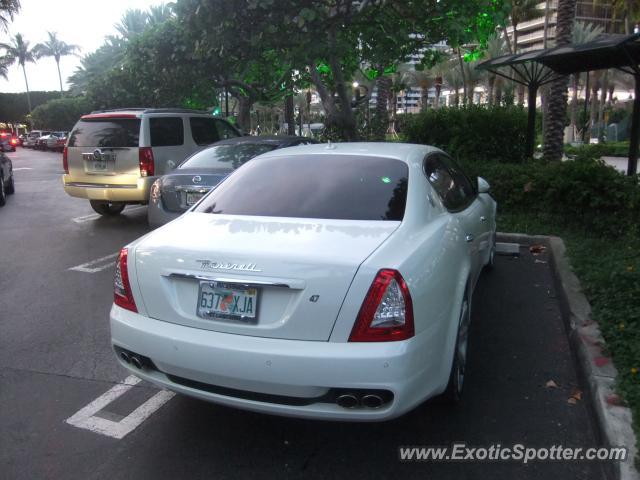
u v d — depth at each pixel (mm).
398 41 9586
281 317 2611
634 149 8266
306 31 9188
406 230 3023
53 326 4820
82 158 9109
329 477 2809
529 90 10352
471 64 40688
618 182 7371
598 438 3010
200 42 10016
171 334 2779
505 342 4387
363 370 2482
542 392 3605
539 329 4648
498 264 6699
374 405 2555
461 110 11133
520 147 10711
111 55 31484
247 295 2658
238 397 2719
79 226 9383
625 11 33969
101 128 9039
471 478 2789
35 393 3660
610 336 3807
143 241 3131
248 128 15227
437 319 2826
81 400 3570
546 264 6680
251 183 3697
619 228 7391
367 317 2518
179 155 9328
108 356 4223
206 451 3023
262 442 3098
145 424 3285
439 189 3805
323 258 2635
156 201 6777
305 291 2559
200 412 3408
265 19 9078
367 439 3115
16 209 11406
